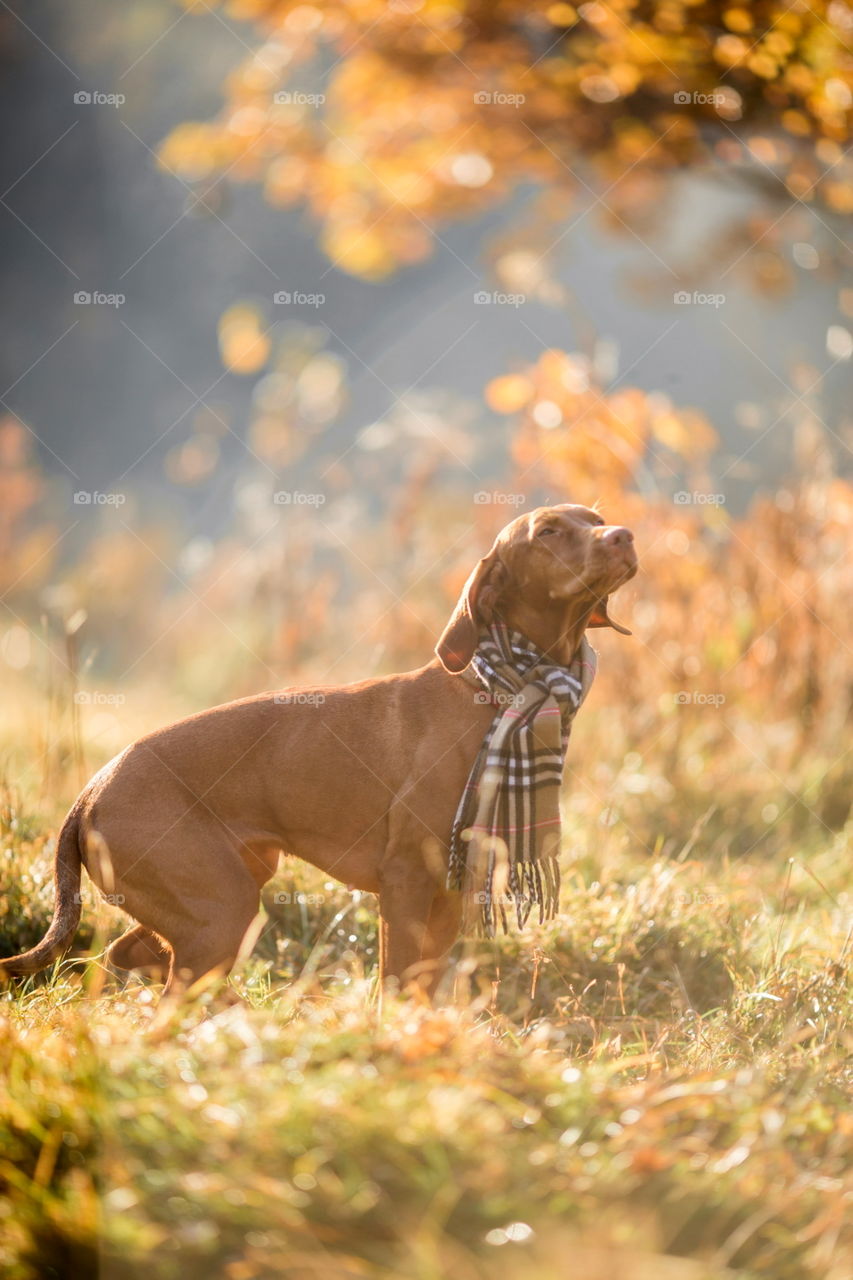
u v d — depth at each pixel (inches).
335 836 175.9
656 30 302.7
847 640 301.9
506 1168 101.8
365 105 409.4
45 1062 122.4
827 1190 108.1
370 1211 98.2
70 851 173.8
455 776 170.7
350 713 177.3
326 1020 139.6
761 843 264.5
